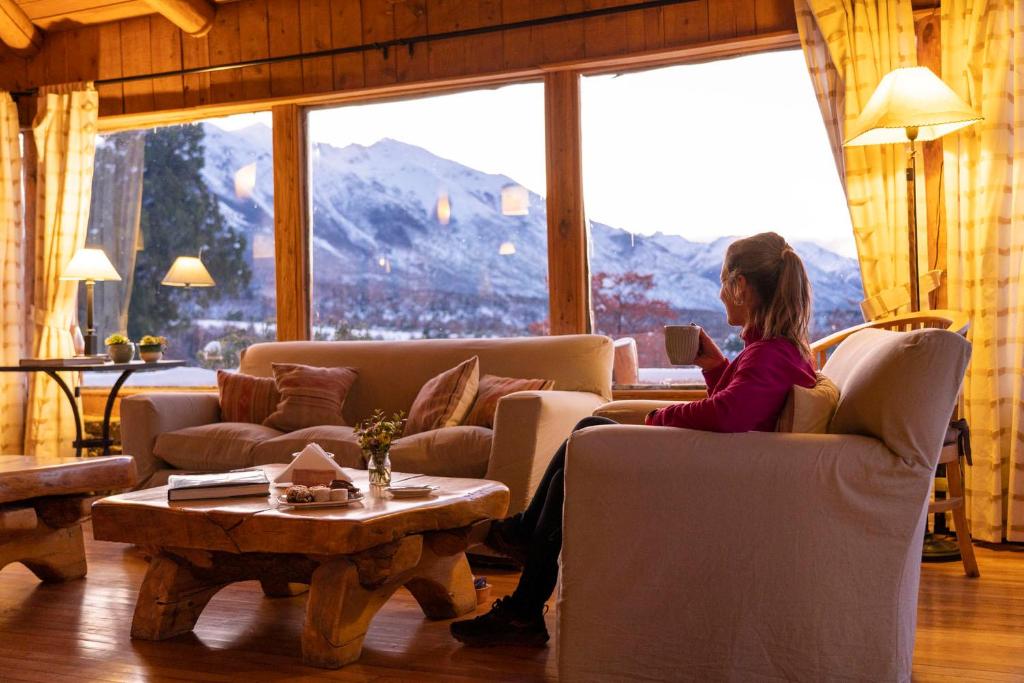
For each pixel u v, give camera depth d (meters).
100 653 2.56
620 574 2.12
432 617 2.86
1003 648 2.45
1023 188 3.78
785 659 2.04
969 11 3.90
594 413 3.19
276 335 5.28
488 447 3.48
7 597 3.18
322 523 2.33
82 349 5.67
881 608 2.02
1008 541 3.81
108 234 5.67
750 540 2.05
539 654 2.50
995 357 3.80
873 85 4.02
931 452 2.00
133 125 5.62
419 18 4.93
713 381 2.40
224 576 2.73
